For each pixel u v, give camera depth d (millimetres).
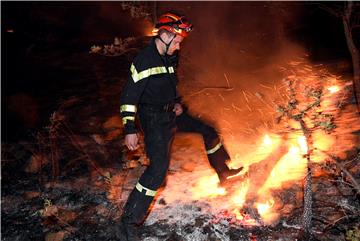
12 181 4539
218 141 3594
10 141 5473
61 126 5703
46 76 7852
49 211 3807
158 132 3127
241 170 3857
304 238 2979
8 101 6816
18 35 10500
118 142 5059
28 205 4074
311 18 8375
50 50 9406
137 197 3166
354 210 3135
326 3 7816
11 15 11641
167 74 3021
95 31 10336
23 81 7711
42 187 4328
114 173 4379
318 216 3160
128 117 2955
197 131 3543
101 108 6109
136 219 3188
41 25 11086
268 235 3072
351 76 5402
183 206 3545
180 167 4230
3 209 4059
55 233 3504
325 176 3494
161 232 3281
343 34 7246
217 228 3215
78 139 5262
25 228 3719
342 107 4574
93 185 4215
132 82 2938
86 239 3420
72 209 3889
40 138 5449
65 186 4277
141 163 4418
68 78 7605
